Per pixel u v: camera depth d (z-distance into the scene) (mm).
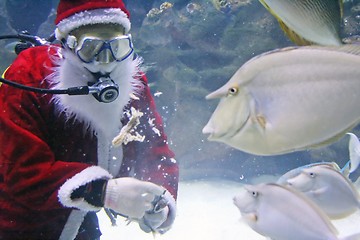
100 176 1892
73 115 2027
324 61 969
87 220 2447
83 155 2170
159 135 2572
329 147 8969
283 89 992
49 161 1952
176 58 10883
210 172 9828
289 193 1438
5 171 1918
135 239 5582
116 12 1970
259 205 1479
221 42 10508
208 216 6676
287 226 1424
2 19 12602
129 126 2037
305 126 983
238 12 10523
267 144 1020
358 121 962
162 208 2117
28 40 2609
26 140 1914
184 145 10023
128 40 2002
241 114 1015
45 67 2072
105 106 2053
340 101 956
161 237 5680
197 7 11164
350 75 949
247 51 10031
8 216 2033
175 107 10273
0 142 1945
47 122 2053
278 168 9844
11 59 11117
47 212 2074
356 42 1017
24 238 2084
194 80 10367
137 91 2408
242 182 9258
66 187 1835
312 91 970
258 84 1011
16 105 1971
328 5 1028
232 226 6012
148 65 10789
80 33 1947
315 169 1782
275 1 1029
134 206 1879
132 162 2461
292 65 992
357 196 1700
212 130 1031
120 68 2078
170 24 11250
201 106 10078
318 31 1039
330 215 1767
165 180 2471
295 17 1032
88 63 1940
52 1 14062
